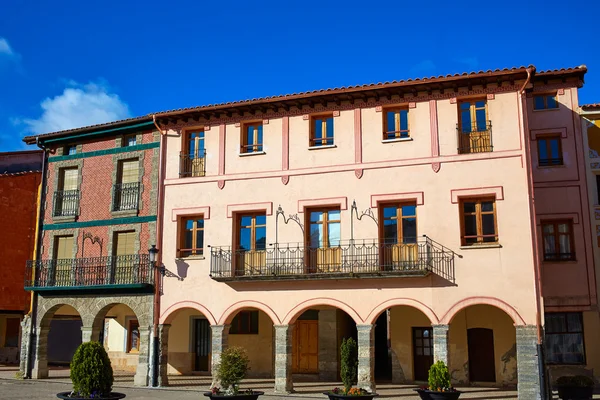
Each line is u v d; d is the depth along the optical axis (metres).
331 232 22.55
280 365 21.77
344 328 26.80
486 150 21.06
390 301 21.03
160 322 23.81
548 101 24.06
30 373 25.72
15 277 32.72
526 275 19.80
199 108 24.19
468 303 20.19
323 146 22.94
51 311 26.08
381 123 22.44
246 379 25.69
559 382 18.36
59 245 26.86
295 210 22.86
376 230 21.72
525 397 19.08
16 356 33.62
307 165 23.05
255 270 22.95
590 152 23.36
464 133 21.48
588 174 23.22
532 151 23.78
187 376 27.06
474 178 20.94
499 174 20.70
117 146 26.33
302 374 26.14
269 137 23.80
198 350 27.92
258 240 23.52
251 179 23.67
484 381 23.08
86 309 25.19
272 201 23.22
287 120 23.64
